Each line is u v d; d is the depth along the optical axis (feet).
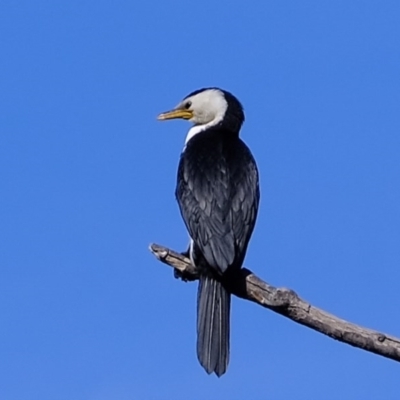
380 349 34.83
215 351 40.11
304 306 35.58
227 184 43.91
